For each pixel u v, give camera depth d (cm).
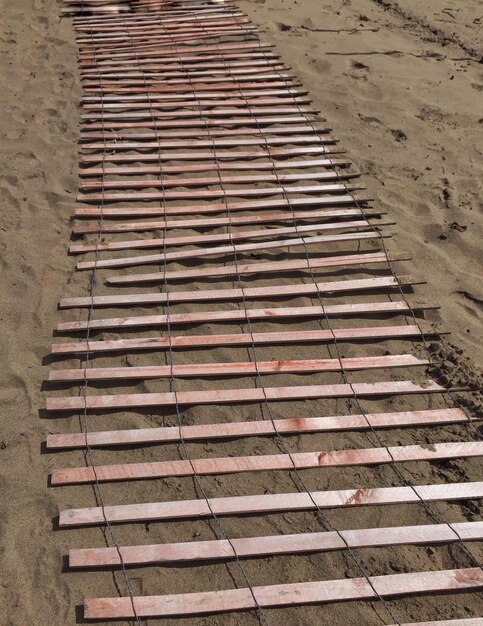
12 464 176
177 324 222
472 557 157
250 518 166
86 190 286
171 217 274
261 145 321
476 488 173
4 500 167
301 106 355
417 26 450
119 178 295
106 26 438
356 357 212
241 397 196
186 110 347
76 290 235
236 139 324
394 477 176
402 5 483
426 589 150
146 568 154
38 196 281
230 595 148
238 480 174
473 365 209
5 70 378
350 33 438
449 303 233
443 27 447
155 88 362
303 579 153
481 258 253
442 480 176
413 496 170
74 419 189
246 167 303
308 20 455
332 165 306
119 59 396
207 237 258
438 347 215
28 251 251
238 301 233
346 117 345
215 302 232
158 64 391
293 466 177
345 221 271
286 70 388
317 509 167
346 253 254
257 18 455
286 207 279
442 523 164
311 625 145
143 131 329
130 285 238
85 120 335
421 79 381
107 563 154
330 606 148
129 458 179
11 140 316
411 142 324
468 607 149
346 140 326
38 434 184
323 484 174
